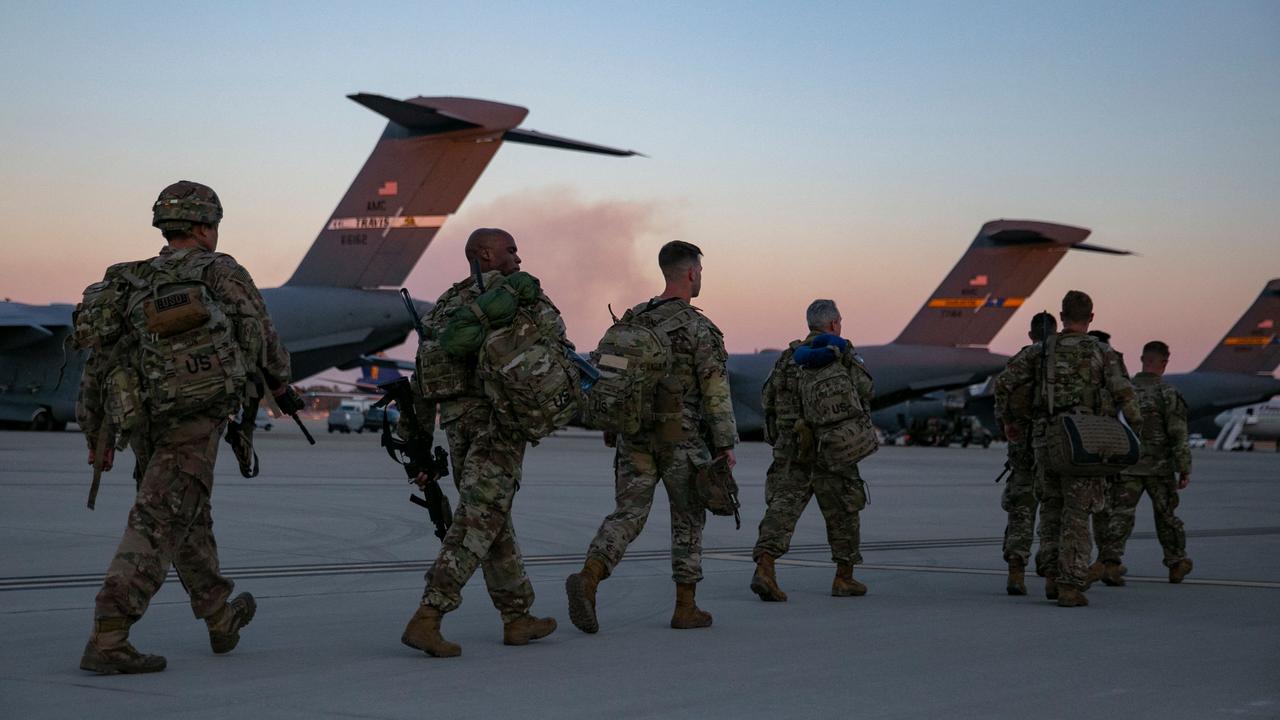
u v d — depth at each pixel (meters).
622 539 5.52
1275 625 5.80
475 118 36.38
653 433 5.57
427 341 4.99
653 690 4.15
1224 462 39.78
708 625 5.66
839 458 6.60
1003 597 6.96
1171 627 5.73
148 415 4.44
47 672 4.34
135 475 4.69
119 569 4.30
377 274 38.19
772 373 6.87
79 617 5.57
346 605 6.15
